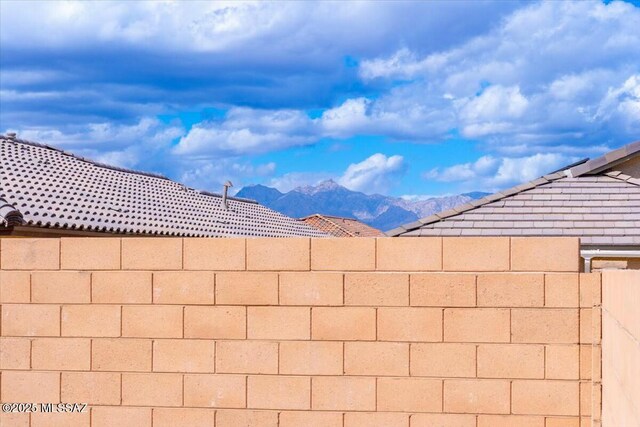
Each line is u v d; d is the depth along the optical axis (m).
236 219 25.34
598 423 4.80
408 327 5.05
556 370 4.92
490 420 4.97
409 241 5.06
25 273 5.41
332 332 5.11
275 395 5.15
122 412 5.29
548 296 4.94
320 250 5.14
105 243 5.33
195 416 5.22
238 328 5.19
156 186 23.89
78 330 5.34
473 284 5.00
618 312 3.81
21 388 5.39
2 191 15.66
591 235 10.58
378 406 5.06
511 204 11.82
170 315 5.26
